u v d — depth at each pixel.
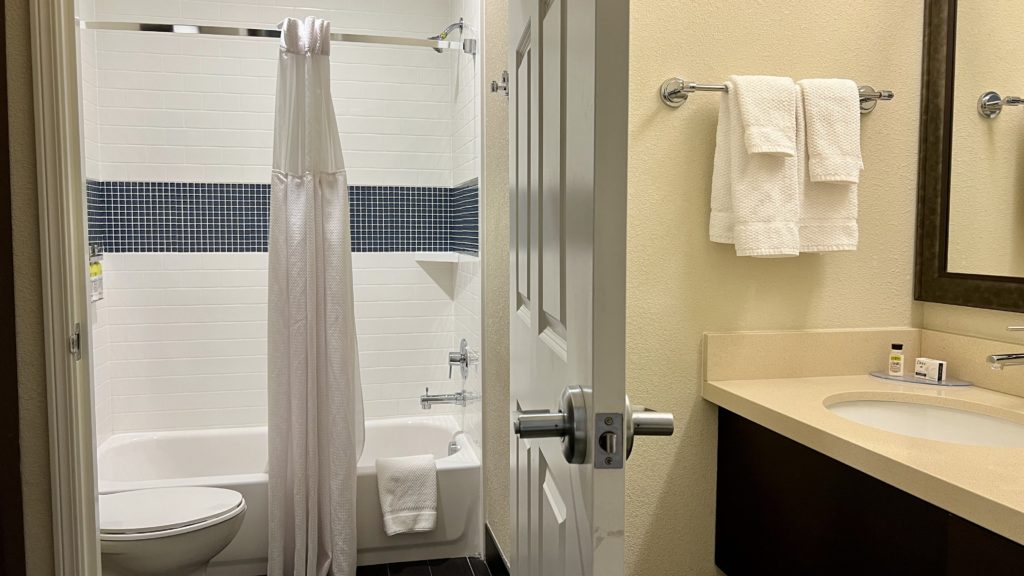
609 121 0.69
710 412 2.00
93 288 3.12
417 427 3.56
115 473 3.17
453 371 3.64
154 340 3.42
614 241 0.70
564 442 0.82
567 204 0.86
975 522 1.11
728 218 1.85
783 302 2.00
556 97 0.94
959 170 1.88
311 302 2.63
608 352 0.71
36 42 1.41
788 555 1.71
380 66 3.58
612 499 0.72
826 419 1.55
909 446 1.35
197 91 3.39
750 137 1.75
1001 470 1.21
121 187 3.34
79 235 1.50
